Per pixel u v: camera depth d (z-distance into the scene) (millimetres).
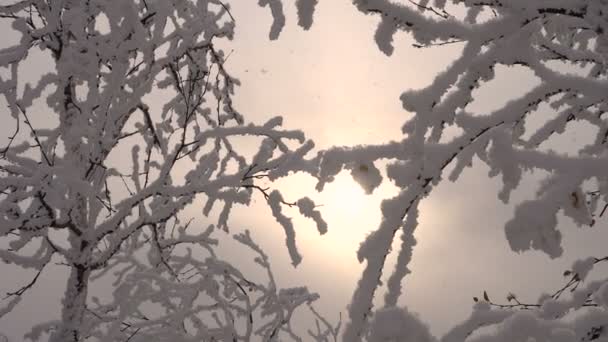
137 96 3822
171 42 4125
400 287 1179
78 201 3738
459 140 1235
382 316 1005
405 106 1231
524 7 1171
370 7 1194
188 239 4484
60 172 3258
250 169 3615
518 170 1207
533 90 1287
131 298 4301
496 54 1257
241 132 3926
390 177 1222
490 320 1400
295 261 3582
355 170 1234
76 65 3592
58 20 3693
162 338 4289
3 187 3150
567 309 1634
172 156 3686
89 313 4180
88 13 3773
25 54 3609
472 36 1202
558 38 2422
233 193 3770
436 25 1201
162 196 3900
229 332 4527
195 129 4871
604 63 1602
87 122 3641
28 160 3713
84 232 3666
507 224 1025
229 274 4656
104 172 3861
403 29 1228
